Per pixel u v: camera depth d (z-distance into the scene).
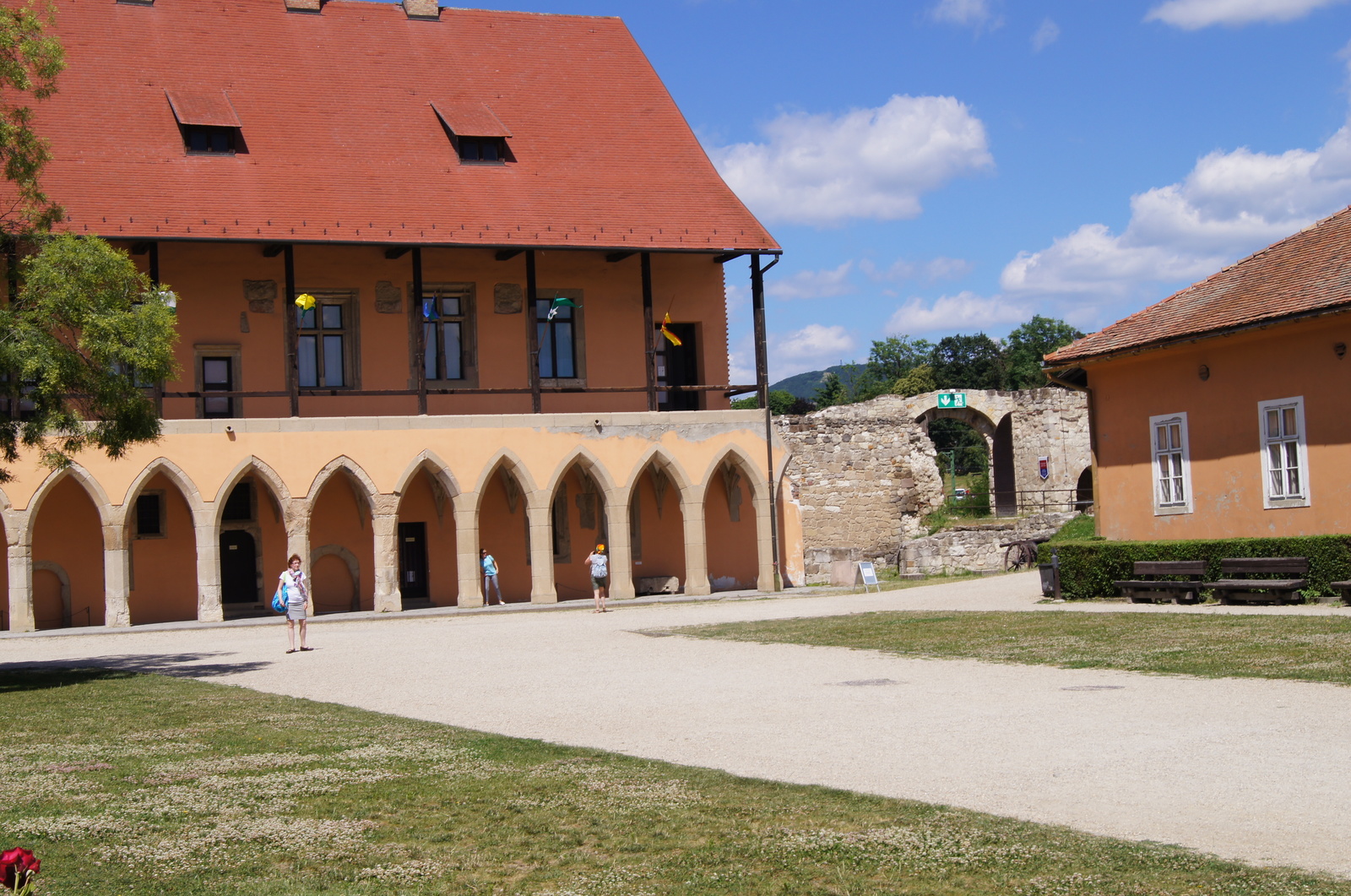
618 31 41.47
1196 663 14.89
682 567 37.97
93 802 9.77
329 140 34.88
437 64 38.47
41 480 30.19
